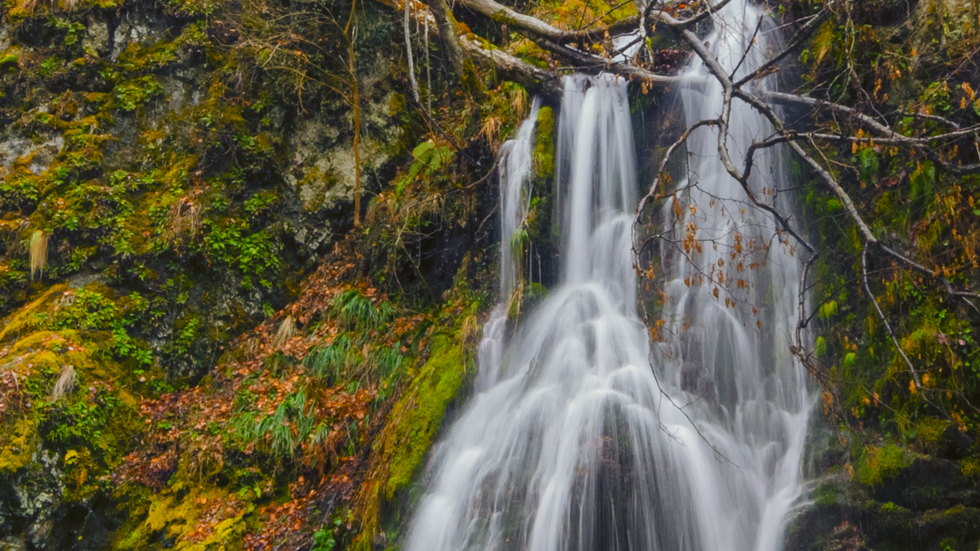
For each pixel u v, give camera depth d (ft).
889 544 16.56
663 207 24.48
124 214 27.40
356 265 28.45
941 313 17.85
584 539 17.06
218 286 27.96
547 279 24.23
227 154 29.30
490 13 29.43
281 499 22.29
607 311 22.79
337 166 30.42
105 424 23.17
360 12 31.35
